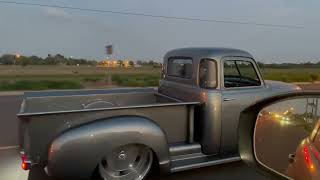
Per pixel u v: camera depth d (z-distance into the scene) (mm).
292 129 2305
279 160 2053
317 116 2098
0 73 45812
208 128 4395
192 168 4184
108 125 3520
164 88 5586
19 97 13539
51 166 3357
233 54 4578
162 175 4355
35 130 3309
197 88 4590
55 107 4895
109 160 3732
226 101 4465
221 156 4551
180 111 4152
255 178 4320
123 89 5641
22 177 4309
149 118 3910
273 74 30828
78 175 3455
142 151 3895
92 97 5215
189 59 4852
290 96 1854
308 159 1454
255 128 1928
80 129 3428
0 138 6539
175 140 4199
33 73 46500
